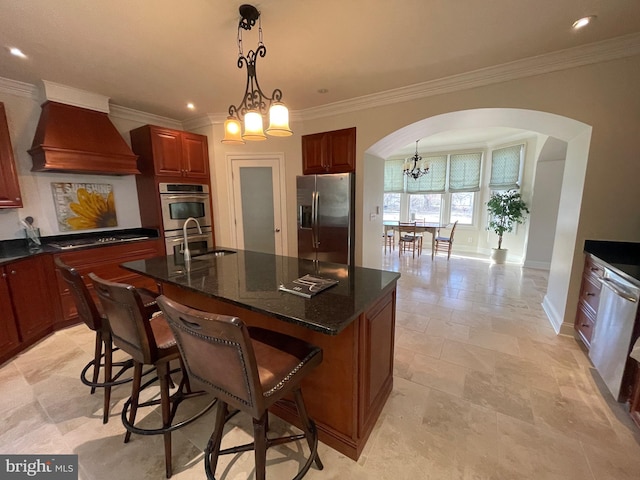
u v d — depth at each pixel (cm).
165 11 176
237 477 138
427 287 415
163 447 155
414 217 724
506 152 585
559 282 294
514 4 175
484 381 203
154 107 359
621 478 134
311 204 387
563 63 238
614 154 231
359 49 226
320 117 376
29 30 192
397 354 239
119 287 125
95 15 178
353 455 145
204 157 405
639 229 230
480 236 665
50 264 272
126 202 375
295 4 172
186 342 110
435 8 178
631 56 217
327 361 146
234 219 420
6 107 276
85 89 298
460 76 276
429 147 690
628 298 167
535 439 155
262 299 139
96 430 166
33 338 260
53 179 313
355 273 188
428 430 162
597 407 177
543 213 511
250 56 200
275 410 174
